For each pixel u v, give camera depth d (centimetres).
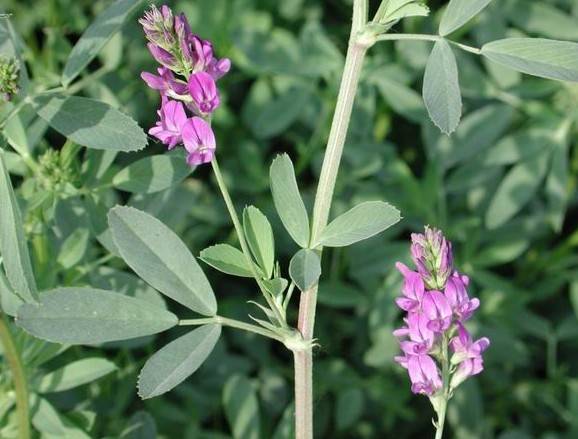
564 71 19
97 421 29
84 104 19
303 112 36
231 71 39
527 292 36
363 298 35
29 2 38
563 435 34
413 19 36
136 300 19
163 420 33
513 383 37
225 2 37
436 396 19
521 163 34
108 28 21
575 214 39
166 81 19
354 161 35
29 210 24
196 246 36
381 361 33
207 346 19
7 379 25
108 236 24
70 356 29
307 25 36
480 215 36
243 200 37
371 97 35
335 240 19
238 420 28
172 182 23
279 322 19
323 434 35
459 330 19
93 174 25
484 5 19
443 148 35
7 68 19
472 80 35
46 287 24
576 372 38
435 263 19
